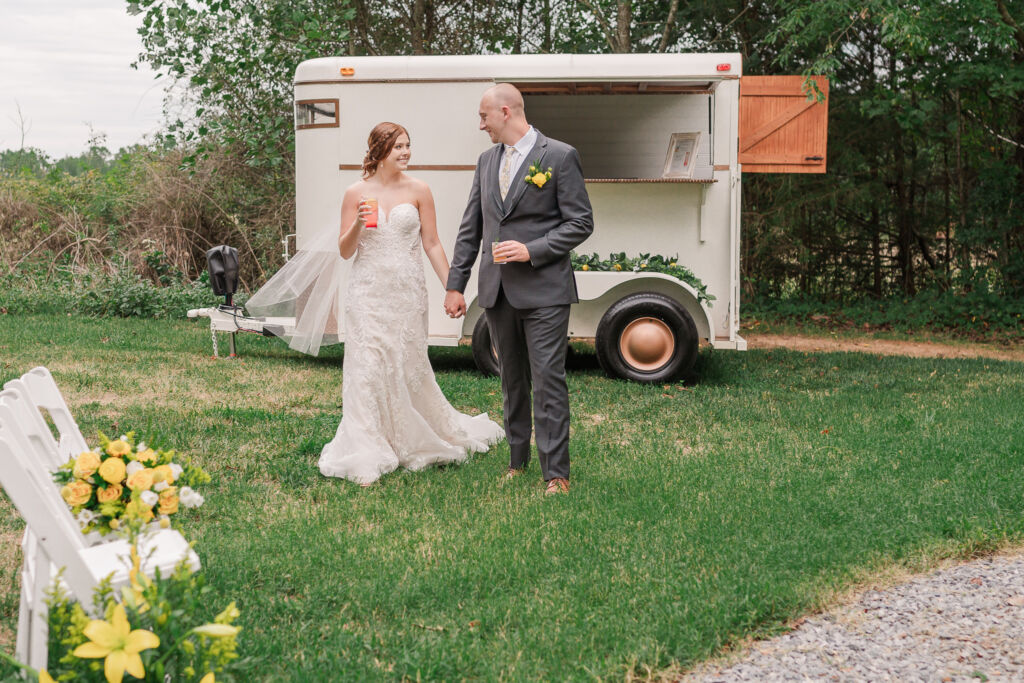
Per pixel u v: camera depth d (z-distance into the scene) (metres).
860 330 13.02
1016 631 3.33
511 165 4.88
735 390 7.98
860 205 13.99
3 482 2.35
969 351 11.41
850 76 13.91
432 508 4.60
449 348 10.44
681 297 8.34
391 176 5.31
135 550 2.38
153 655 2.31
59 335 9.58
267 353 9.36
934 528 4.27
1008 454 5.62
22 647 2.67
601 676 2.88
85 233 13.81
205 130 13.28
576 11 14.70
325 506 4.59
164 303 11.80
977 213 13.68
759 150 9.13
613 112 9.98
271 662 2.91
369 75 8.46
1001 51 11.84
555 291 4.81
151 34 12.47
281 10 12.43
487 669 2.88
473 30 15.03
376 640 3.06
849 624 3.37
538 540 4.09
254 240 13.70
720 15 14.09
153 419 6.14
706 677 2.96
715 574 3.68
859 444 5.96
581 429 6.39
